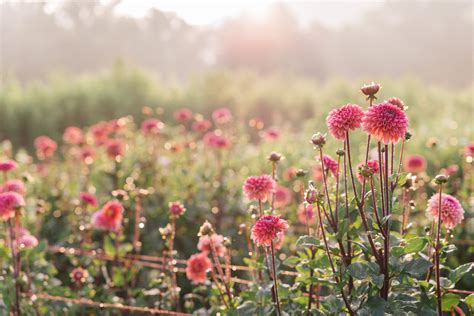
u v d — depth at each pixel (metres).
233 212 5.09
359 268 2.29
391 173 2.37
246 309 2.71
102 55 54.53
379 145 2.26
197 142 7.61
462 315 2.61
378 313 2.25
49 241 5.01
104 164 5.84
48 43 53.22
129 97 15.39
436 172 5.98
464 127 8.34
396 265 2.31
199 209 4.98
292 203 5.25
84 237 4.41
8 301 3.50
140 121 15.22
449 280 2.47
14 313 3.54
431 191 5.31
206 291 3.90
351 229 2.47
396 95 14.65
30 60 52.34
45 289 3.82
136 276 4.43
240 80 18.05
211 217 4.99
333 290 2.62
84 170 5.89
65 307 3.73
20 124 14.19
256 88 17.19
